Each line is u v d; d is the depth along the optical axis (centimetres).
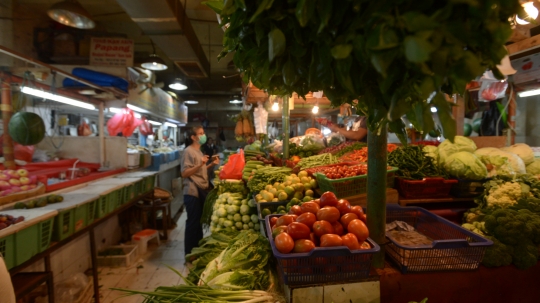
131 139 832
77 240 339
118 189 350
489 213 179
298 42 62
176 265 376
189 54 507
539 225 146
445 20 48
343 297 121
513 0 48
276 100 390
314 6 55
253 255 157
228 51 90
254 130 595
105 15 553
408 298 134
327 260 121
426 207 213
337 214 132
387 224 172
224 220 266
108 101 472
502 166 218
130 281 334
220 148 1380
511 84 321
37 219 206
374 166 136
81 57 451
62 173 371
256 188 259
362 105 84
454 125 48
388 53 50
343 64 59
